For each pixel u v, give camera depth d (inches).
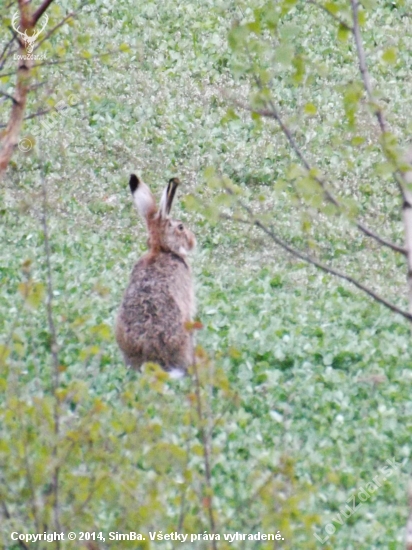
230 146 1413.6
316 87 1535.4
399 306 1030.4
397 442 762.8
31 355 867.4
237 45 585.0
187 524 553.0
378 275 1109.7
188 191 1288.1
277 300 1021.8
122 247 1182.3
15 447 560.7
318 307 1009.5
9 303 979.3
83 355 608.4
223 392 638.5
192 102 1531.7
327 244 1190.9
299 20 1734.7
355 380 840.3
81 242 1175.6
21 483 598.2
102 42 1642.5
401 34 1695.4
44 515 535.2
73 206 1280.8
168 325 837.2
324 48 1651.1
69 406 769.6
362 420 781.9
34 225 1221.7
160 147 1413.6
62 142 1393.9
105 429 588.1
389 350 895.1
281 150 1334.9
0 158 724.0
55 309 954.1
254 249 1180.5
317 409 803.4
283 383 840.9
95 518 592.4
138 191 898.1
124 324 847.1
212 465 685.9
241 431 760.3
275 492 531.5
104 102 1508.4
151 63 1628.9
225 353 860.0
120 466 574.6
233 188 582.9
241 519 620.7
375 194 1302.9
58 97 1137.4
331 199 560.7
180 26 1764.3
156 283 849.5
